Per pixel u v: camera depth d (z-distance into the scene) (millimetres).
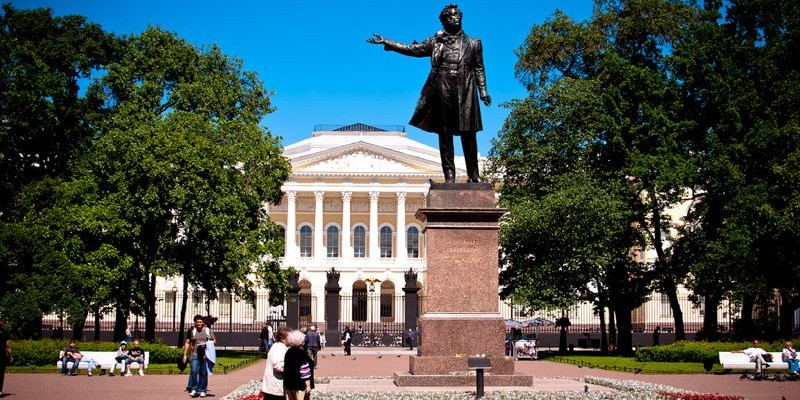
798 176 39031
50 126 49531
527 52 53312
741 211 41656
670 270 47938
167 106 53375
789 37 44688
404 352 55656
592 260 44406
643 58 51312
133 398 22906
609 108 47906
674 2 51531
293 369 13953
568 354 50219
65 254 41875
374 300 104375
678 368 34656
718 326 49375
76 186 44562
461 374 20156
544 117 48562
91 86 52562
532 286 46188
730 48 46312
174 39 55125
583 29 51594
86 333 64125
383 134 123500
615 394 20125
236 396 22062
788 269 41000
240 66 57844
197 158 44031
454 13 22141
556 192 45594
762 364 30641
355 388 21062
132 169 43656
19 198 45500
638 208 48094
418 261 106000
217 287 49938
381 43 22031
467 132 21797
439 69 21828
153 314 46812
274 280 50844
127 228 43656
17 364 35375
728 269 41531
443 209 20594
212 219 43750
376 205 106875
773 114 43688
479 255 20609
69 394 24109
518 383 20312
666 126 45750
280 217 109438
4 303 39125
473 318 20422
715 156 45344
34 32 55000
